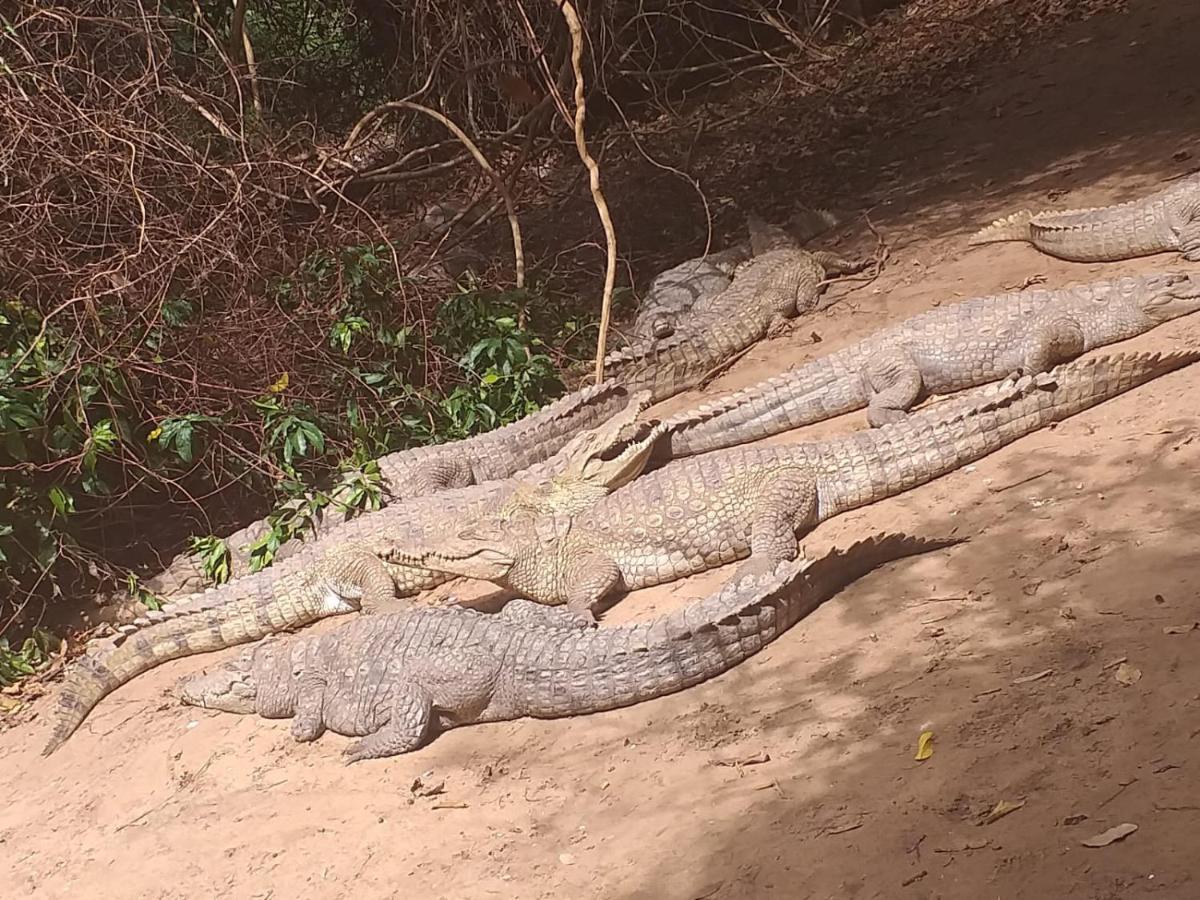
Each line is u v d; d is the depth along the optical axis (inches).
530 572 274.7
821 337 375.2
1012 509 237.0
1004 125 504.7
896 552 238.1
